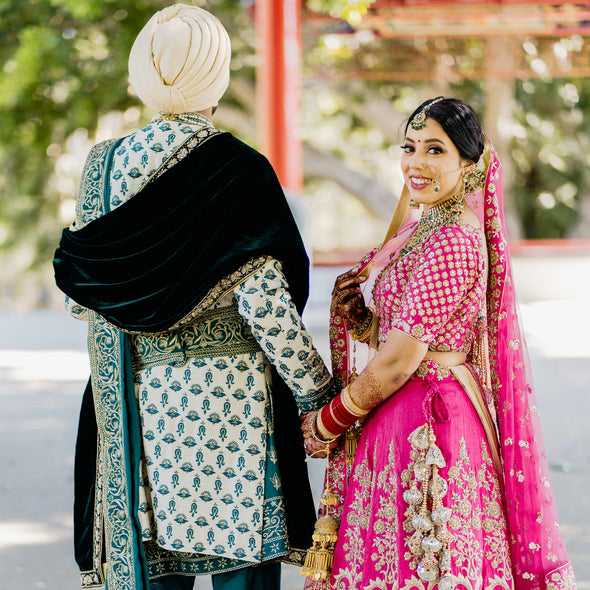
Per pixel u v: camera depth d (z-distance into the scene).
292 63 12.55
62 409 9.62
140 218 3.00
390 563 2.98
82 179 3.16
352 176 24.97
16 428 8.72
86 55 18.59
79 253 3.06
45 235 27.56
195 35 3.07
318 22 16.81
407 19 14.88
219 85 3.14
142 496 3.12
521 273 18.41
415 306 2.96
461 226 3.02
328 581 3.17
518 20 15.02
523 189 26.36
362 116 24.09
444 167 3.03
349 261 17.67
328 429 3.09
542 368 11.27
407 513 2.96
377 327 3.34
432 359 3.06
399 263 3.12
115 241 3.01
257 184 3.04
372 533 3.02
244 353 3.11
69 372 12.02
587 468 6.86
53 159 26.36
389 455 3.02
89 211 3.13
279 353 3.04
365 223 35.50
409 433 3.00
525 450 3.11
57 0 16.67
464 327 3.06
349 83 23.30
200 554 3.13
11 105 19.11
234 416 3.09
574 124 25.78
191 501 3.07
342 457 3.27
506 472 3.10
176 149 3.04
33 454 7.72
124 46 17.62
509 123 23.41
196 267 2.96
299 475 3.19
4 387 10.95
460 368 3.08
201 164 3.02
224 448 3.08
